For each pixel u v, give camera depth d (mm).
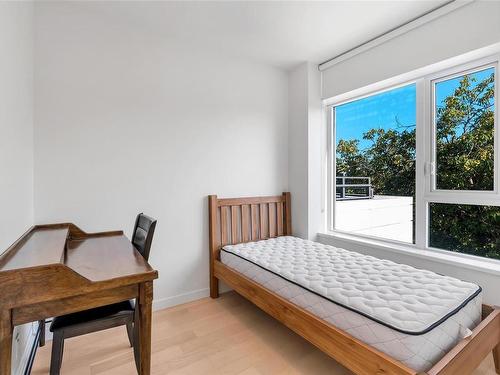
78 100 1997
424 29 2082
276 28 2234
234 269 2318
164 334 1973
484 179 1992
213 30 2268
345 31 2287
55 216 1922
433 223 2295
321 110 3020
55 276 1034
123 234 2027
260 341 1895
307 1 1895
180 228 2451
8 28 1319
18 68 1491
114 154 2135
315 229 2998
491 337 1383
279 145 3090
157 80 2318
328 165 3105
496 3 1739
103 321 1321
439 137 2234
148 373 1272
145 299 1237
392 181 2572
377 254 2498
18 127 1484
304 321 1572
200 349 1802
